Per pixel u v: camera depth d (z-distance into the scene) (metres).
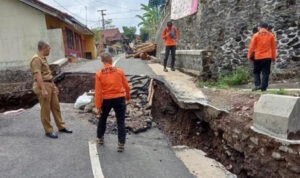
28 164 5.14
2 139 6.26
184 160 6.13
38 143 6.06
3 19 18.23
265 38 8.05
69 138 6.39
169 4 19.30
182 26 16.20
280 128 5.04
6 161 5.23
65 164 5.18
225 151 6.51
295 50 10.52
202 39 12.98
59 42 18.08
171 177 5.14
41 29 18.17
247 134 5.75
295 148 4.70
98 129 6.05
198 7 13.49
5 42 18.42
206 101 7.75
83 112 8.27
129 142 6.54
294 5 10.37
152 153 6.09
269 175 5.17
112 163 5.35
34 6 17.59
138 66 14.46
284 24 10.59
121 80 5.93
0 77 15.26
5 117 7.80
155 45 22.39
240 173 5.92
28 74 15.27
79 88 11.34
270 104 5.34
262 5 10.99
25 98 11.41
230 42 11.93
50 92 6.30
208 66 10.66
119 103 5.81
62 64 14.55
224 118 6.63
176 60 13.44
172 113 9.00
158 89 10.09
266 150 5.27
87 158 5.45
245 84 10.79
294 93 7.35
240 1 11.52
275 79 10.69
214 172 5.67
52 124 7.28
